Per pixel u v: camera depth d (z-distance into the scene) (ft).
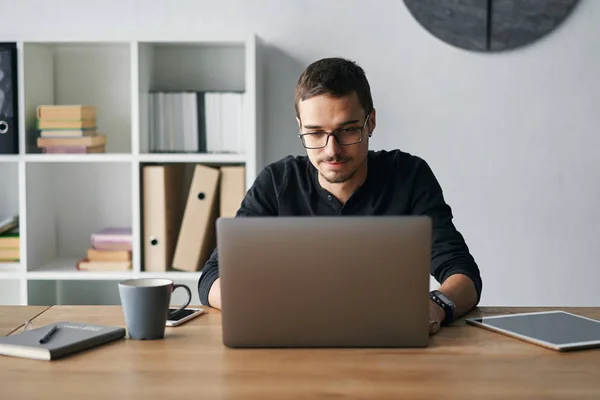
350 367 3.77
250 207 6.36
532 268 9.73
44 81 9.35
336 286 4.06
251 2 9.53
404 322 4.09
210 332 4.49
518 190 9.64
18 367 3.81
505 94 9.55
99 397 3.36
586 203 9.64
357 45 9.54
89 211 9.86
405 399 3.33
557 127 9.58
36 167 9.14
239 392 3.42
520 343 4.21
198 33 8.73
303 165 6.41
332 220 4.03
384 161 6.37
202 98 8.99
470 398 3.34
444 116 9.58
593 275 9.71
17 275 8.86
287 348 4.12
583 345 4.09
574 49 9.48
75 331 4.31
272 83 9.62
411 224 4.01
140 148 8.82
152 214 8.89
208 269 5.41
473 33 9.43
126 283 4.48
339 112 5.30
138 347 4.16
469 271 5.34
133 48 8.75
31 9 9.58
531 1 9.37
